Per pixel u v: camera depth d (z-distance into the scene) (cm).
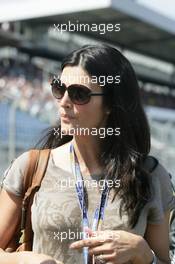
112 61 229
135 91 235
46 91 1892
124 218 223
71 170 231
